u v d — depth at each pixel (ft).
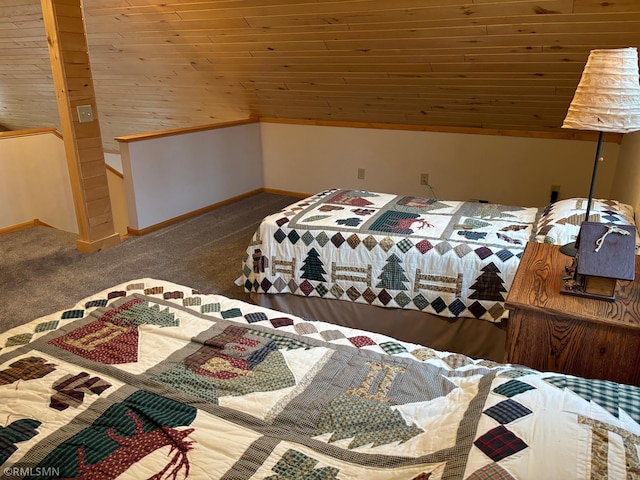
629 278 4.64
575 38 8.89
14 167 13.50
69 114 10.82
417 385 4.08
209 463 3.36
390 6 9.31
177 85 15.67
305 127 16.39
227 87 15.08
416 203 9.52
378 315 8.04
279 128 16.89
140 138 12.76
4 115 22.04
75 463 3.37
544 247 6.24
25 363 4.47
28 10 13.09
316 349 4.66
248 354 4.57
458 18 9.13
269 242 8.55
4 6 13.21
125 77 15.85
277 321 5.21
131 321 5.20
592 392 3.54
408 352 4.63
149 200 13.35
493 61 10.27
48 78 17.06
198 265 11.27
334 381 4.19
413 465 3.22
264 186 17.97
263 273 8.59
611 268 4.72
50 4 10.00
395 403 3.87
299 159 16.90
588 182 12.92
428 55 10.62
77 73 10.77
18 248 12.17
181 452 3.46
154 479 3.24
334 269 8.11
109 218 12.21
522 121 12.76
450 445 3.27
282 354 4.57
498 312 7.20
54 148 14.35
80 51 10.71
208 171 15.20
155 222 13.66
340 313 8.30
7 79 18.08
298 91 14.25
